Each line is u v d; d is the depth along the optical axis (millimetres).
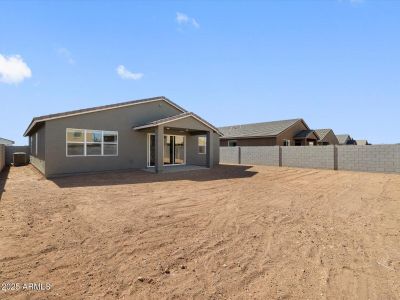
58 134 13859
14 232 5277
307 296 3193
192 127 17078
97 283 3453
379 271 3822
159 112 18172
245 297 3170
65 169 14055
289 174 15305
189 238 5066
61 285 3393
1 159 17844
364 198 8797
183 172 15992
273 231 5496
